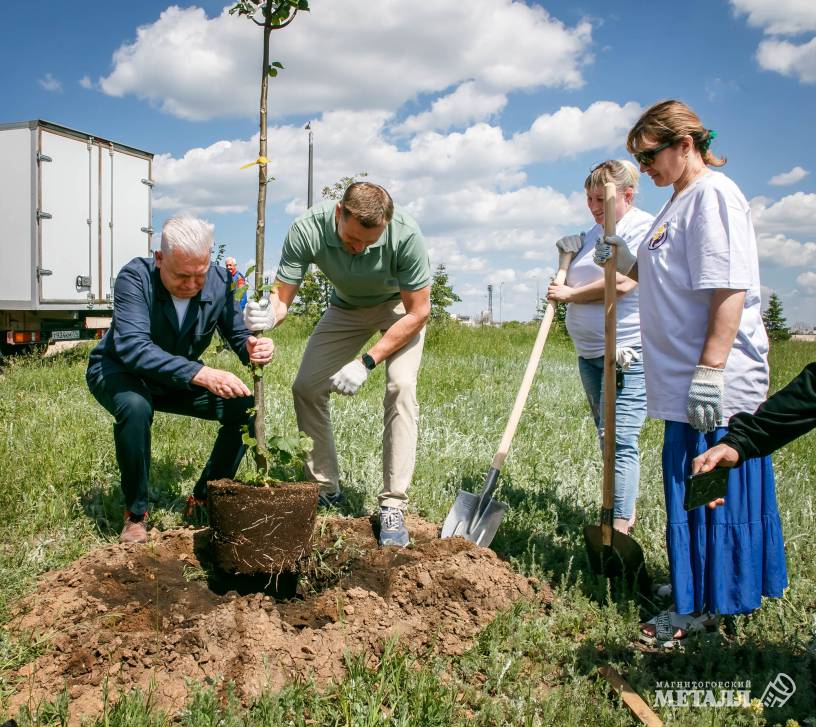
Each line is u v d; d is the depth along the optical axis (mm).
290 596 3131
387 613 2885
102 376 3488
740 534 2729
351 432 5695
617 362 3648
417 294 3543
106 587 2951
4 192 10172
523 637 2783
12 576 3027
